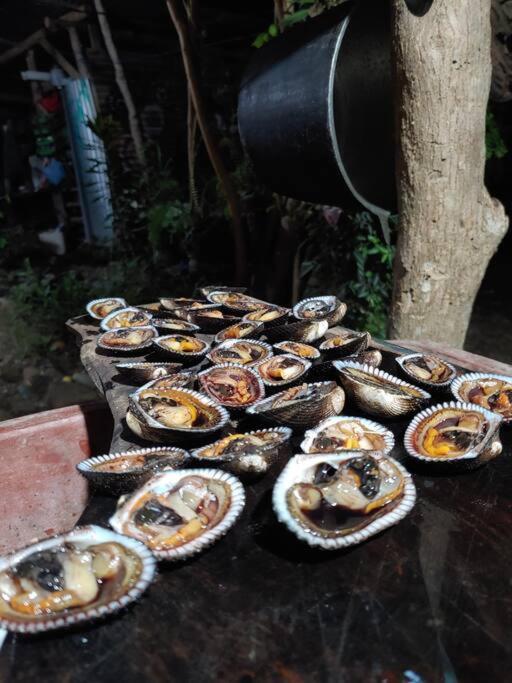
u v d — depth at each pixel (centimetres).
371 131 53
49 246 162
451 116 49
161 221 119
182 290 117
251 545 23
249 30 138
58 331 102
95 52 137
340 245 85
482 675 17
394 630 19
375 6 49
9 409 86
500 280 116
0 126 181
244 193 106
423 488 26
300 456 25
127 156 148
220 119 141
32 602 19
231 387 35
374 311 83
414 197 52
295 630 19
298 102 50
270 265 107
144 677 18
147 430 29
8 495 38
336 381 34
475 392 33
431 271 54
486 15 48
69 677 18
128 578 20
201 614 20
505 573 21
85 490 40
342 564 22
